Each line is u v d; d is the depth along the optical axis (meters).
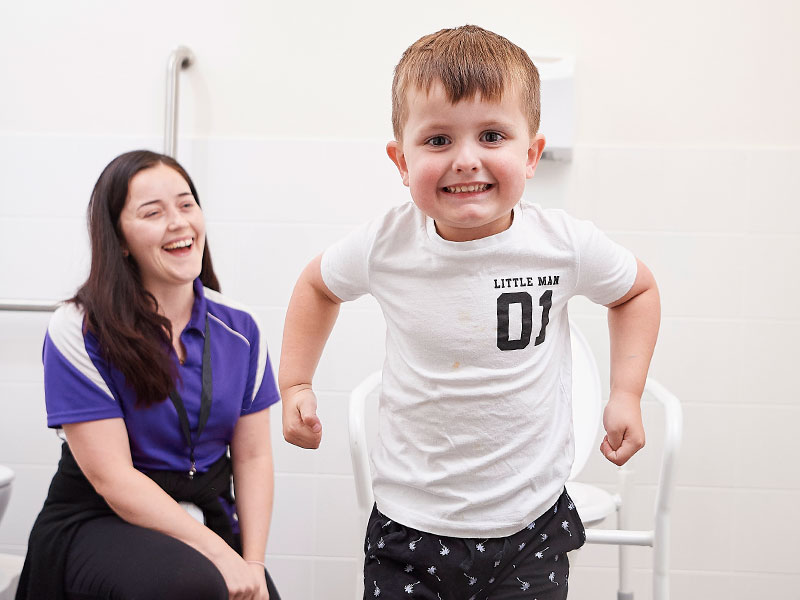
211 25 2.18
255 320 1.58
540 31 2.14
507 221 1.30
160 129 2.19
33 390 2.20
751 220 2.13
